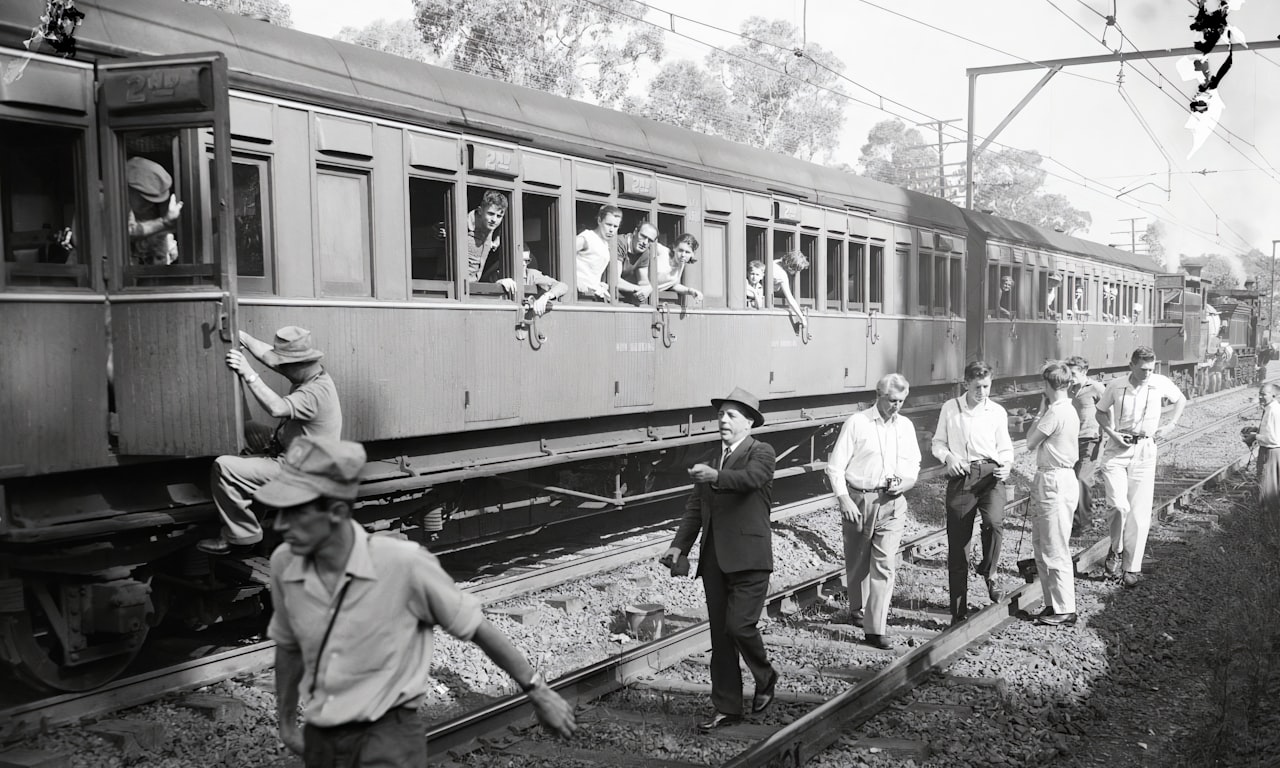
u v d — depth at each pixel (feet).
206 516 21.90
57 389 19.70
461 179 28.25
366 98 25.36
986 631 26.78
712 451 41.37
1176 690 24.21
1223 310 137.90
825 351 46.55
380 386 25.82
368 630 10.42
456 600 10.72
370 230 25.73
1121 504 32.60
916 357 55.42
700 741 19.04
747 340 41.16
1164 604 31.09
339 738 10.45
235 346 19.84
